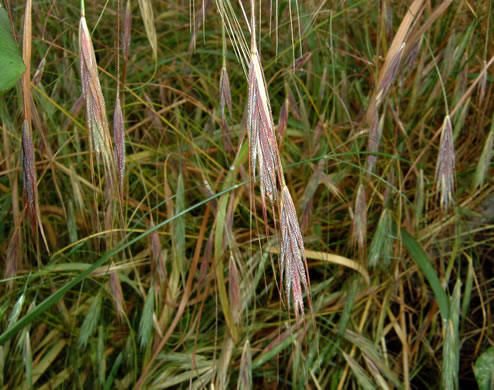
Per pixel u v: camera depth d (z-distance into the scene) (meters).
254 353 0.21
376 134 0.22
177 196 0.21
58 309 0.21
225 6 0.13
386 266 0.23
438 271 0.25
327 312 0.22
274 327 0.23
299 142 0.29
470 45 0.25
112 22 0.31
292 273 0.13
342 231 0.25
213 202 0.22
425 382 0.21
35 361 0.20
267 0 0.27
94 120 0.14
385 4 0.22
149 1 0.19
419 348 0.23
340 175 0.24
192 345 0.21
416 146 0.27
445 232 0.25
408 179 0.26
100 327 0.20
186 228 0.24
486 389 0.19
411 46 0.21
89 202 0.23
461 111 0.23
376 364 0.20
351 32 0.29
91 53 0.13
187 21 0.32
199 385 0.19
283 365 0.22
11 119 0.23
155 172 0.26
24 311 0.21
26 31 0.14
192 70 0.28
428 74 0.26
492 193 0.25
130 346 0.20
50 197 0.25
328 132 0.24
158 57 0.29
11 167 0.22
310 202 0.22
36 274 0.19
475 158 0.26
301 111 0.24
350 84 0.27
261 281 0.24
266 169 0.12
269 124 0.12
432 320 0.22
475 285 0.24
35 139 0.21
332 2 0.27
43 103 0.22
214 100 0.26
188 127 0.24
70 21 0.28
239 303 0.20
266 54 0.32
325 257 0.22
